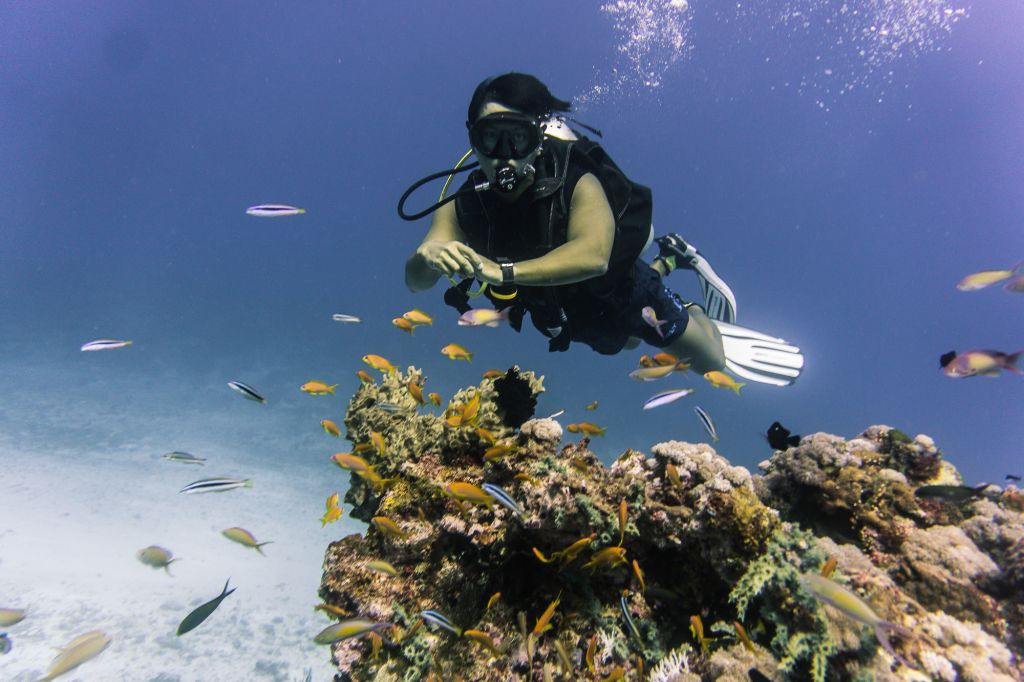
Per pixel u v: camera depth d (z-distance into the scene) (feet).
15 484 37.81
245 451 48.78
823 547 8.07
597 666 8.59
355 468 9.93
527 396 11.68
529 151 10.56
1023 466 88.48
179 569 31.89
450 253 8.78
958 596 8.11
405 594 9.15
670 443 9.21
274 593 31.45
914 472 10.77
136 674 24.95
